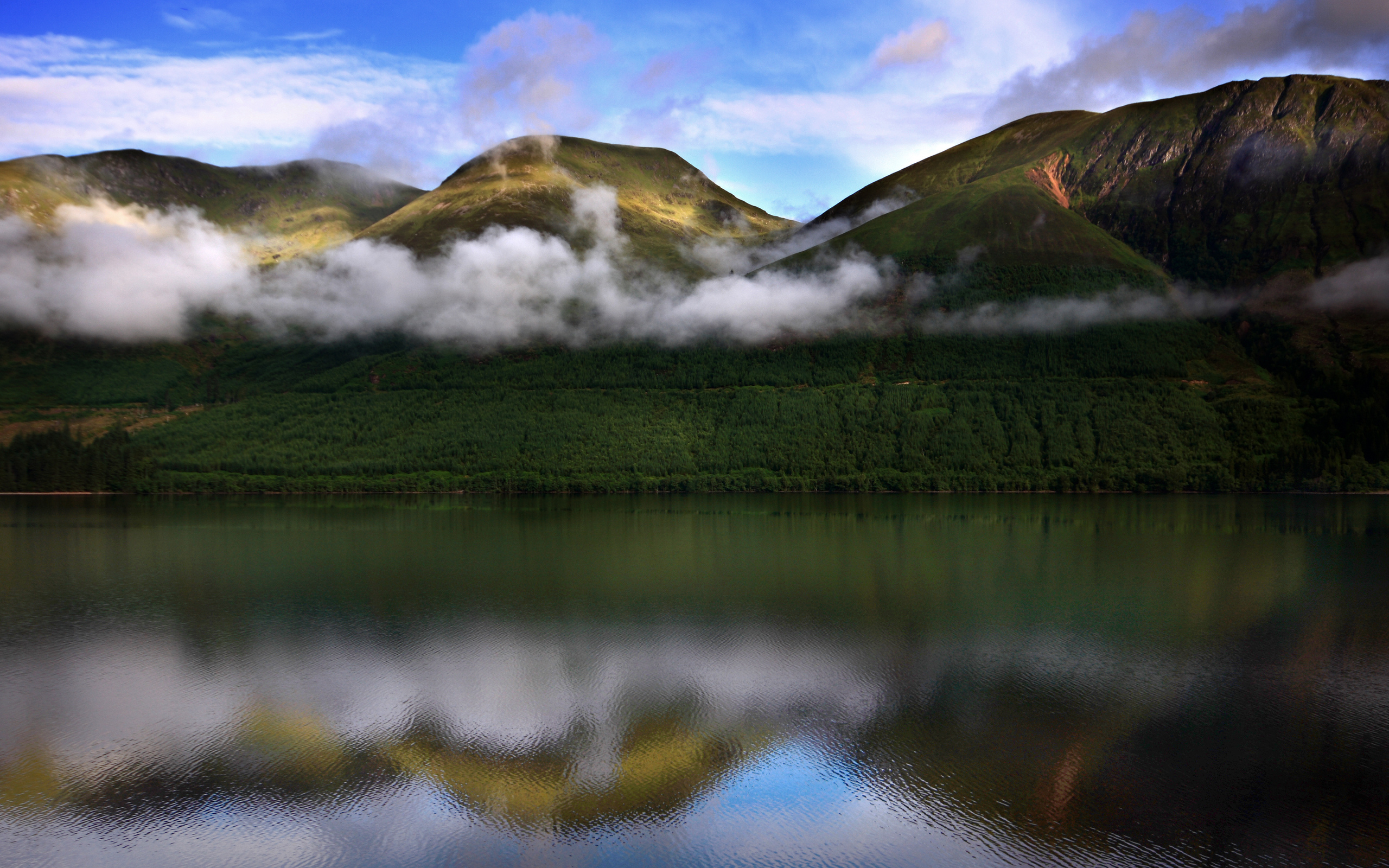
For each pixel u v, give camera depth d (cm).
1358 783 4956
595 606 9525
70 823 4525
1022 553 13538
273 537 16062
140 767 5184
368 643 7900
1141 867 4091
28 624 8669
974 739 5566
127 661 7344
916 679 6800
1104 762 5259
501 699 6359
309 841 4344
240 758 5325
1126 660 7331
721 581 11044
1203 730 5725
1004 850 4231
